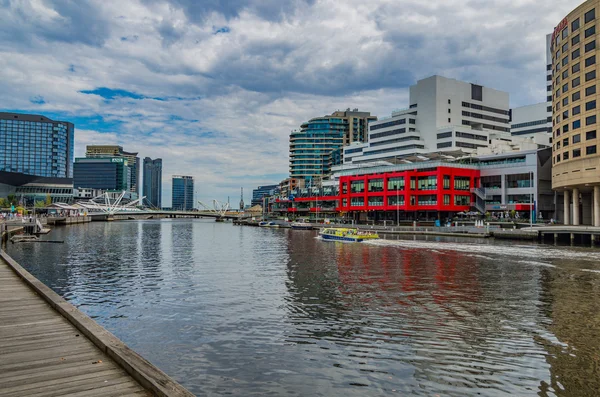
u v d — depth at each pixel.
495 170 122.00
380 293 32.75
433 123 161.12
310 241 87.62
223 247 73.75
